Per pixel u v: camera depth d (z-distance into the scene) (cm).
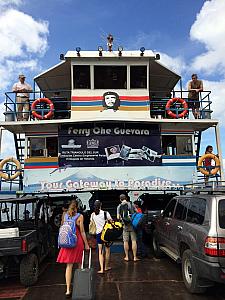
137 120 1314
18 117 1416
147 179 1324
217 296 636
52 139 1392
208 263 573
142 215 956
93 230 836
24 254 709
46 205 1017
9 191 1297
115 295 652
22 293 686
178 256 735
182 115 1364
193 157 1356
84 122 1333
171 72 1491
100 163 1327
